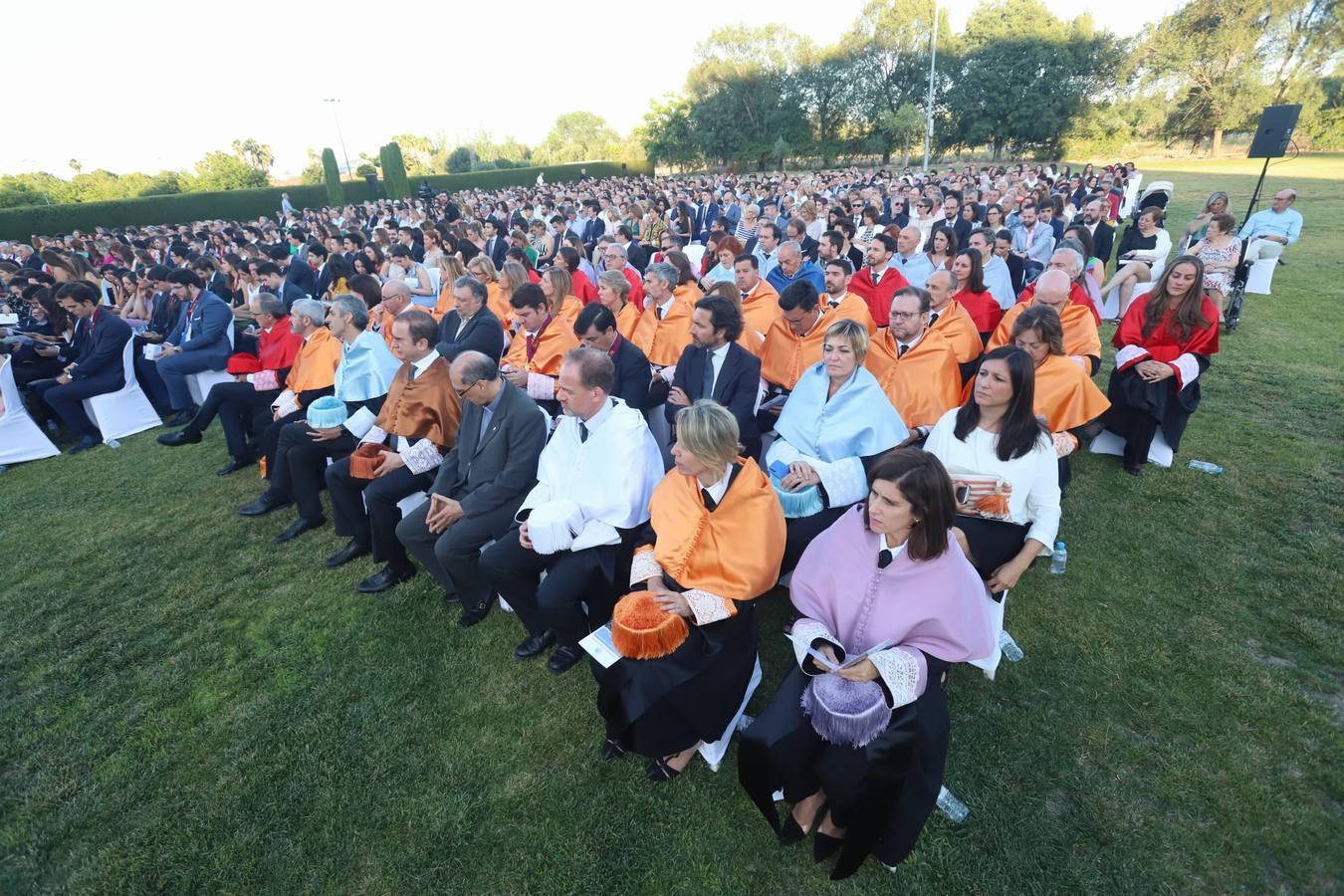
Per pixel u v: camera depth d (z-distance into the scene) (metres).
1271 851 2.40
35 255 15.72
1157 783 2.67
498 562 3.49
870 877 2.43
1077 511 4.61
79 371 6.97
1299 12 39.28
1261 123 9.86
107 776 3.06
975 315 6.01
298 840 2.70
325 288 9.55
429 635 3.90
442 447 4.30
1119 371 5.00
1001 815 2.59
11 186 39.28
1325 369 6.65
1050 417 4.05
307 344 5.55
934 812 2.62
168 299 8.30
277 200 36.69
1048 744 2.87
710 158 56.16
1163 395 4.82
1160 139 46.25
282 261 12.76
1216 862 2.38
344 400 5.13
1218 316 4.68
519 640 3.82
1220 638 3.39
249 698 3.49
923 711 2.32
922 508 2.31
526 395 3.88
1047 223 9.88
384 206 28.23
